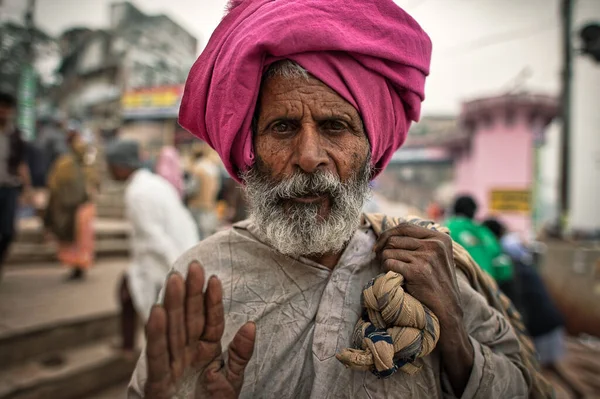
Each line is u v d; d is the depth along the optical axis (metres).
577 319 5.31
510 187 11.40
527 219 11.16
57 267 4.70
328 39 0.71
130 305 2.78
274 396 0.79
